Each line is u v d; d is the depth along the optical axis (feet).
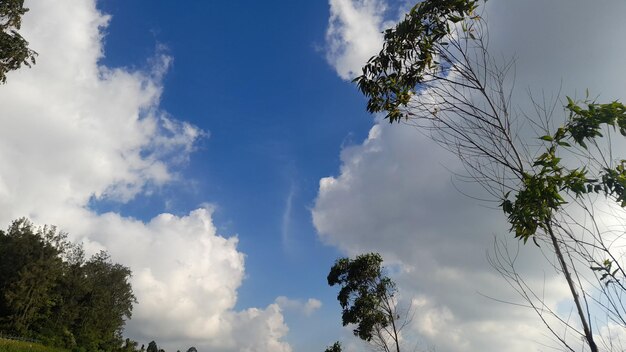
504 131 16.52
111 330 221.05
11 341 131.34
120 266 251.60
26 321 172.96
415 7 19.86
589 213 15.05
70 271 210.18
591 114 15.39
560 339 13.50
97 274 239.09
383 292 93.97
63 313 193.67
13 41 70.33
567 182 15.42
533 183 15.35
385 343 87.81
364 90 21.11
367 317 89.97
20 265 176.45
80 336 196.54
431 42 19.30
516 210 15.62
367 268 95.30
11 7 69.72
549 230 15.24
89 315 206.39
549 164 15.37
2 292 170.60
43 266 182.09
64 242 191.83
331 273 98.43
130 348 249.96
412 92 19.90
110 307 227.40
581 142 15.42
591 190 15.17
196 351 281.95
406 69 20.38
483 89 17.52
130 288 246.68
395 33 20.49
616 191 14.74
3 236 187.01
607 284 14.05
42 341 160.97
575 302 14.01
